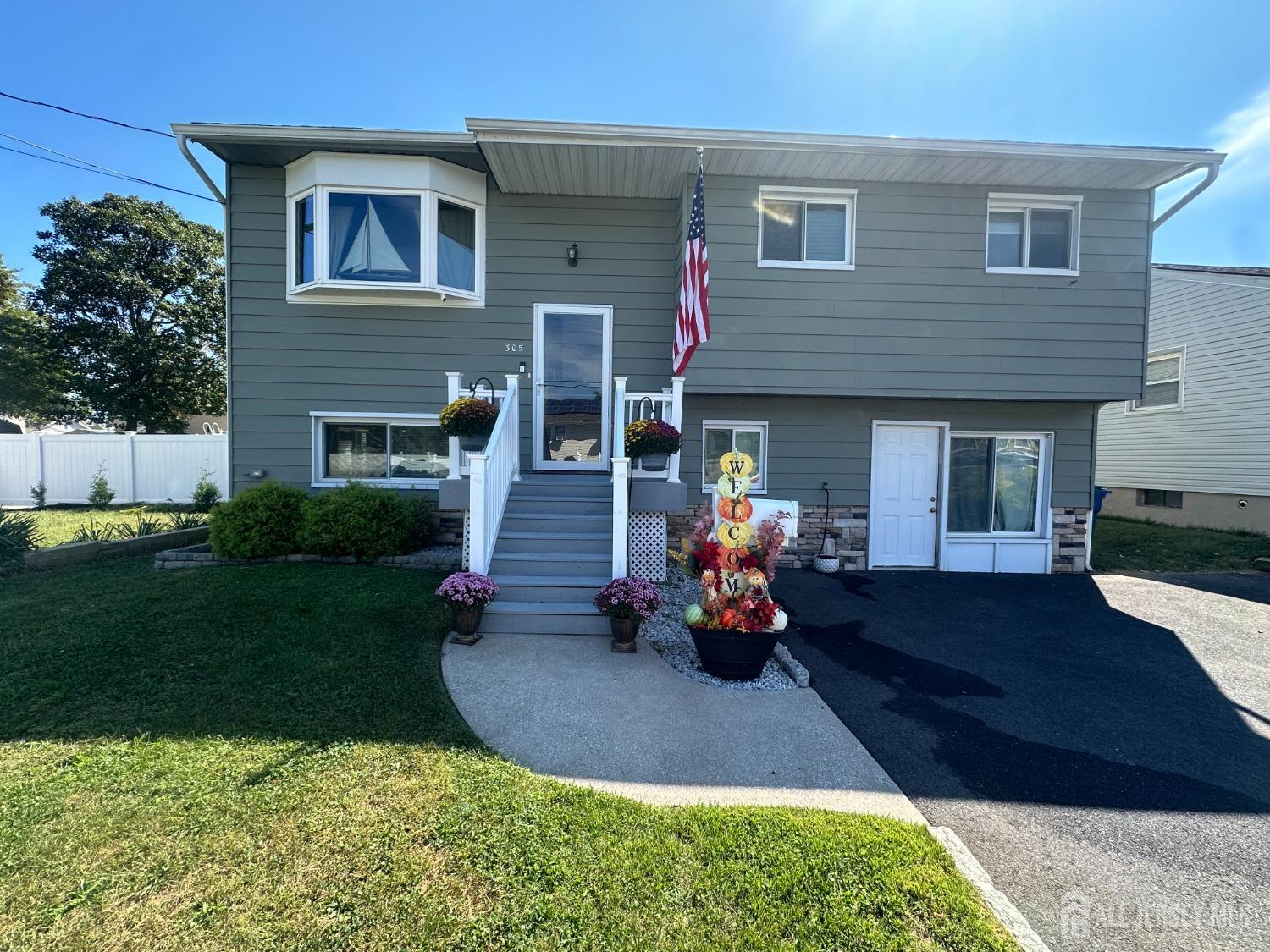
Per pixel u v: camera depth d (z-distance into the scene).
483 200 7.73
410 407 7.77
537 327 7.82
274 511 6.71
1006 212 7.59
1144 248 7.49
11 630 4.40
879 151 6.64
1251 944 2.01
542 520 5.99
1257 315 10.24
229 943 1.82
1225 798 2.93
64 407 21.08
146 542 7.39
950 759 3.26
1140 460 12.75
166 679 3.69
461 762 2.90
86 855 2.18
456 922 1.93
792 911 2.02
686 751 3.22
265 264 7.57
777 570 8.00
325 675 3.82
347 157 7.20
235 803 2.51
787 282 7.24
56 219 20.38
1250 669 4.71
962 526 8.30
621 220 7.85
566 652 4.59
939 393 7.36
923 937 1.93
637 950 1.84
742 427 8.09
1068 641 5.34
